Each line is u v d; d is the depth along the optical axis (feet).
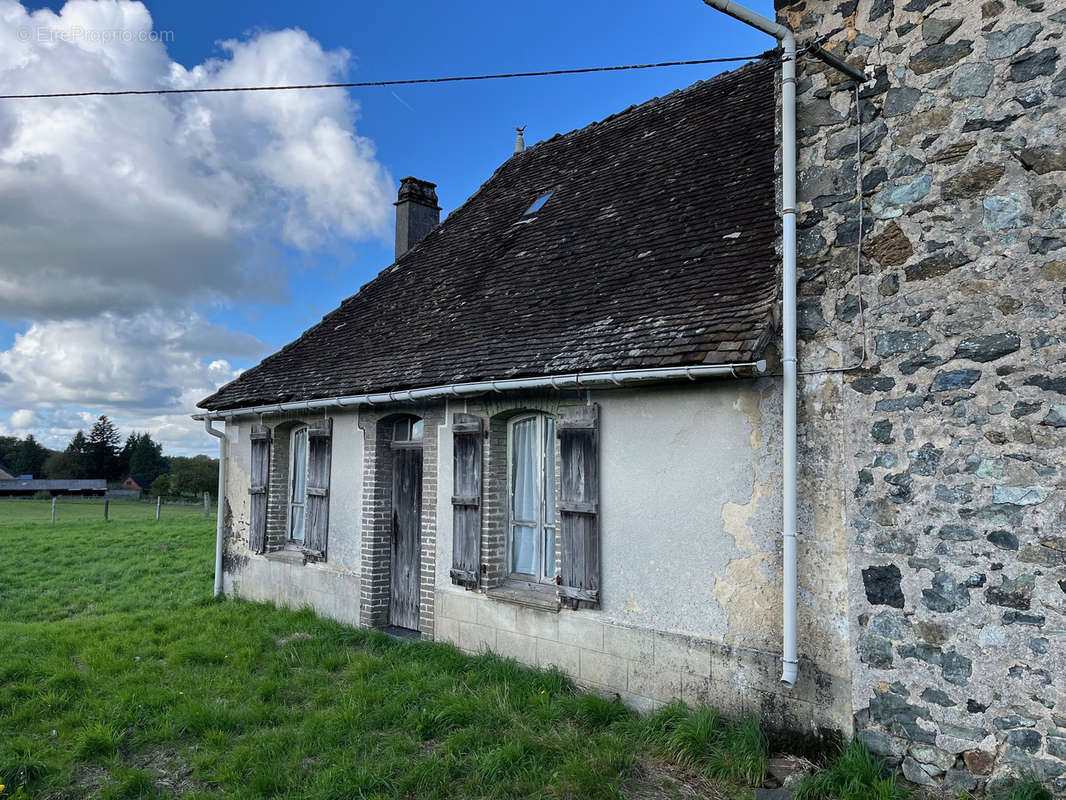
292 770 16.24
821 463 16.26
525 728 17.57
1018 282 13.97
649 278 22.52
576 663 21.22
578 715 18.83
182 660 24.12
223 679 22.27
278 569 33.94
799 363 16.74
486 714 18.67
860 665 15.39
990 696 13.75
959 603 14.20
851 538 15.66
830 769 14.75
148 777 16.08
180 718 19.02
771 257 19.65
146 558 49.34
